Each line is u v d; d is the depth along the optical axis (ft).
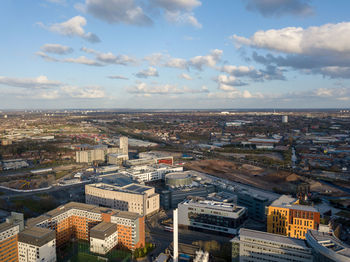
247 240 643.04
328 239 576.20
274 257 612.29
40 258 647.97
